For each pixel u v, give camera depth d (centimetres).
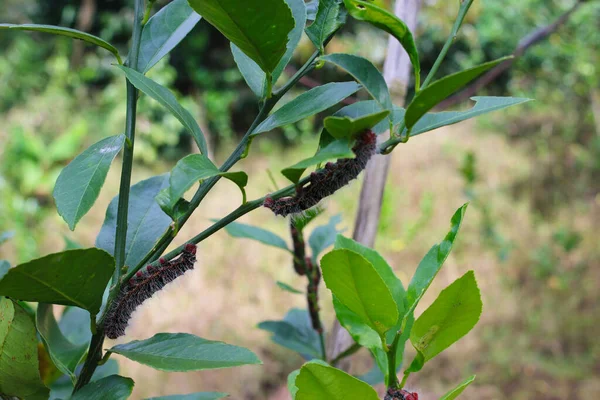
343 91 79
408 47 74
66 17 1027
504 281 642
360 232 145
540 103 1009
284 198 79
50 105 940
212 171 68
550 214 780
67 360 98
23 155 776
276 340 140
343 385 69
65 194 72
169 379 494
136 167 938
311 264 134
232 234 133
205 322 569
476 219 740
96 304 75
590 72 943
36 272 66
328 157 67
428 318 74
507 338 566
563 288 633
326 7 83
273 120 80
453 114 81
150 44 95
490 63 62
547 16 989
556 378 528
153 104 932
